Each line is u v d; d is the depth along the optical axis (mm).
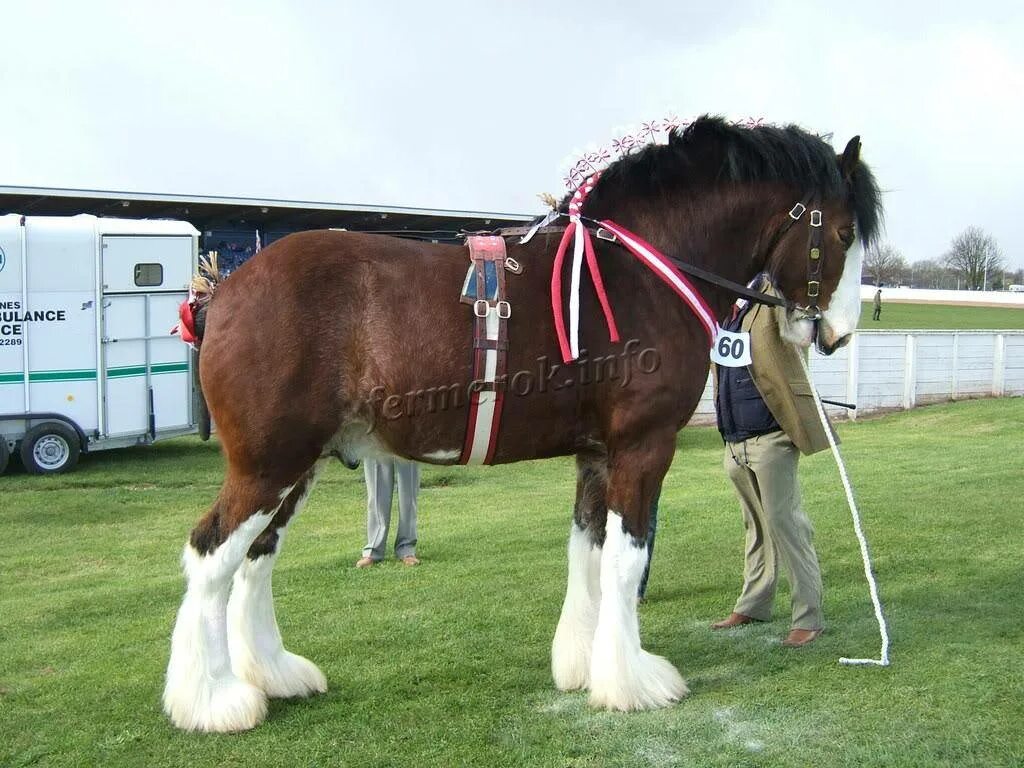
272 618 3855
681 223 3877
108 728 3576
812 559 4297
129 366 11812
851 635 4289
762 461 4262
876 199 4066
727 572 5762
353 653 4414
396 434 3531
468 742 3363
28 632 5180
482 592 5480
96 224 11414
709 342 3832
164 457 12852
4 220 10922
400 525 6484
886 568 5453
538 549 6805
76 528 8852
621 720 3496
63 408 11469
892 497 7590
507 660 4258
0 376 11117
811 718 3420
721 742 3277
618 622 3635
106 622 5375
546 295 3584
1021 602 4680
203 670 3496
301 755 3287
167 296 12016
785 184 3945
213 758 3275
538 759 3211
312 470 3744
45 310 11250
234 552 3457
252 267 3514
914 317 37438
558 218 3832
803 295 4008
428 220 16953
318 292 3434
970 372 18031
